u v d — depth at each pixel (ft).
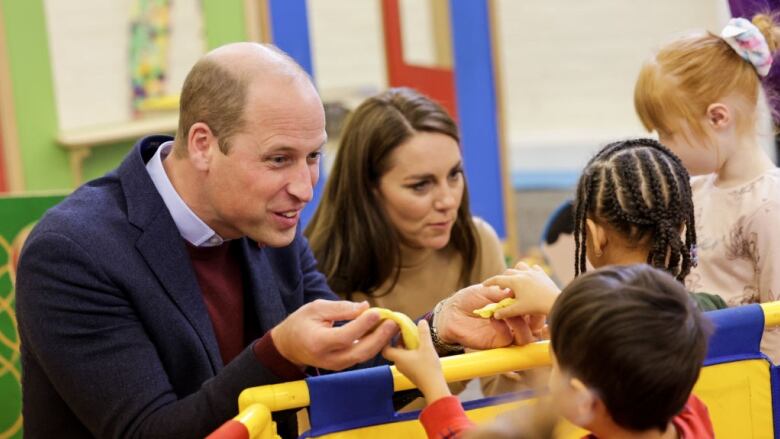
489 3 14.07
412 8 20.40
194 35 14.85
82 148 13.85
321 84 20.85
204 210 5.14
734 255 6.34
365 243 6.84
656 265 5.01
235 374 4.42
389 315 4.21
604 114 21.71
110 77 14.88
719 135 6.27
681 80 6.24
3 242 7.08
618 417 3.62
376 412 4.16
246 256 5.51
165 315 4.96
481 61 14.10
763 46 6.28
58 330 4.76
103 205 5.10
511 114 22.39
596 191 5.05
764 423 4.69
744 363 4.63
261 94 4.86
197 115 4.98
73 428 5.08
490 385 6.31
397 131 6.66
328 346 4.17
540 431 3.33
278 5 12.76
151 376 4.75
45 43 13.52
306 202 5.03
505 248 14.48
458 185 6.88
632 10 21.03
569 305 3.66
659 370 3.51
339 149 7.00
